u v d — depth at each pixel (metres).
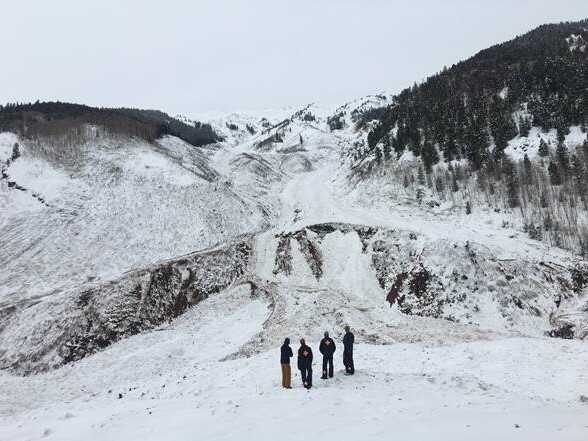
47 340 38.19
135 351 36.00
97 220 60.44
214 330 38.72
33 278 49.97
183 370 27.03
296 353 26.88
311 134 187.25
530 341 26.98
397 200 70.06
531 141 73.81
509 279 41.00
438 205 67.62
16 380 33.62
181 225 62.59
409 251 44.91
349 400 15.49
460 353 25.62
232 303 43.34
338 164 128.75
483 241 48.84
